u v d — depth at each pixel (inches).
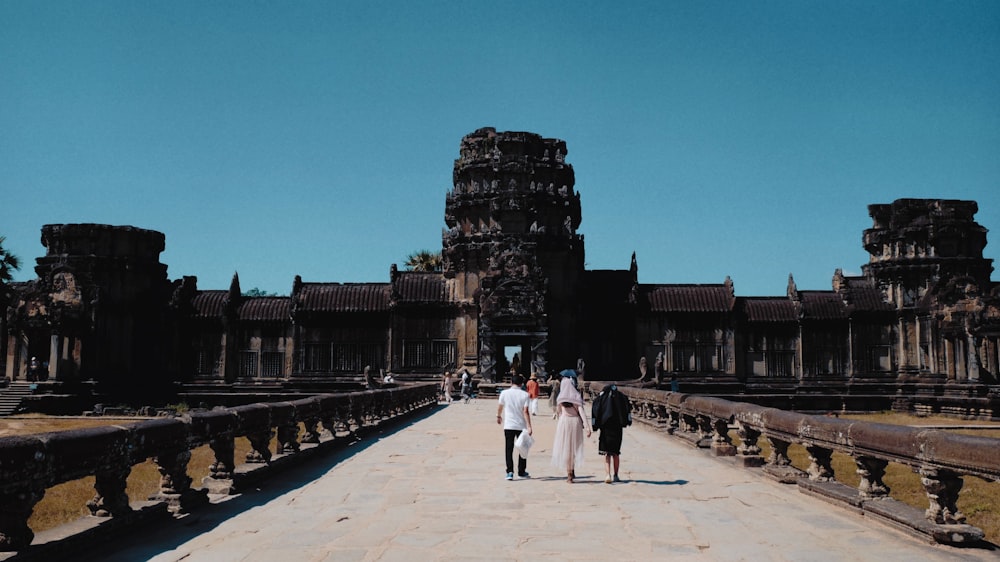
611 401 689.0
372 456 873.5
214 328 2721.5
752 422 748.0
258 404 706.8
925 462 446.0
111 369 2615.7
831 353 2696.9
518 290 2588.6
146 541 451.2
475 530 486.6
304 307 2704.2
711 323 2709.2
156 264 2758.4
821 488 584.7
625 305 2711.6
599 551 434.3
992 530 697.0
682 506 566.6
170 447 517.3
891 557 413.4
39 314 2490.2
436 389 2162.9
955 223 2662.4
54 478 390.9
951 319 2464.3
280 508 555.8
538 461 832.9
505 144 2849.4
